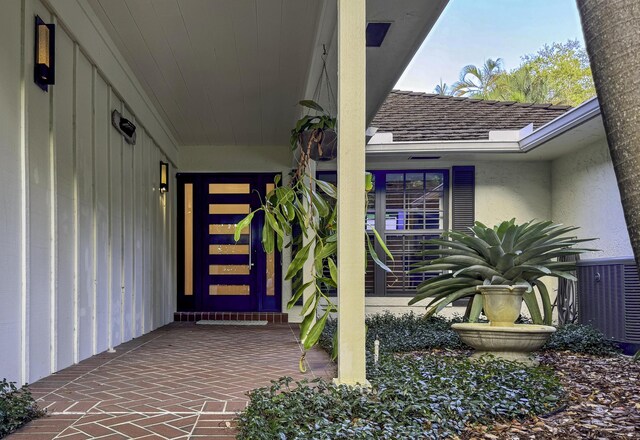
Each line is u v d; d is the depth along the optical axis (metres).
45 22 3.78
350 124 3.21
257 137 8.10
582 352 5.10
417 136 7.61
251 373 4.00
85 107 4.58
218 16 4.64
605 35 1.15
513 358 4.35
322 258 3.76
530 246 5.31
